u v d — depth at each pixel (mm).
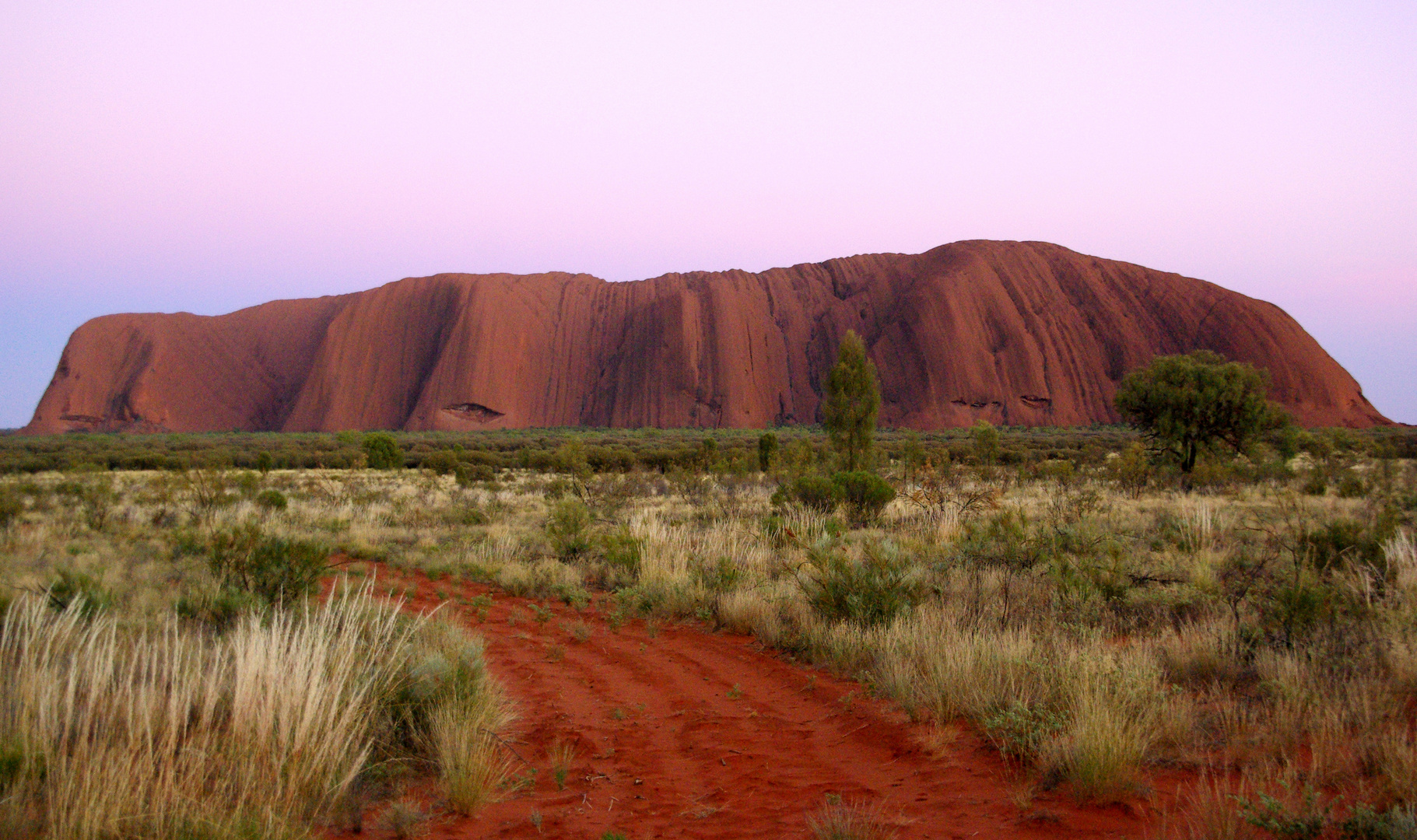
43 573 9328
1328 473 23766
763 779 4238
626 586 10875
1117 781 3580
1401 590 6672
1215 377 26906
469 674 5273
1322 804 3289
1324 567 7281
